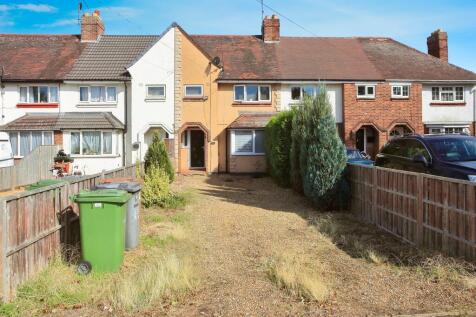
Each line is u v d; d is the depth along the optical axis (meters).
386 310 4.72
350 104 22.75
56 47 24.91
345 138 22.70
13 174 16.27
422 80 23.23
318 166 11.15
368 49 26.64
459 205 6.27
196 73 22.31
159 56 22.12
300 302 4.98
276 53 24.92
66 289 5.26
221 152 22.50
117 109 22.38
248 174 21.66
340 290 5.34
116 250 6.06
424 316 4.53
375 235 8.41
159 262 6.20
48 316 4.65
